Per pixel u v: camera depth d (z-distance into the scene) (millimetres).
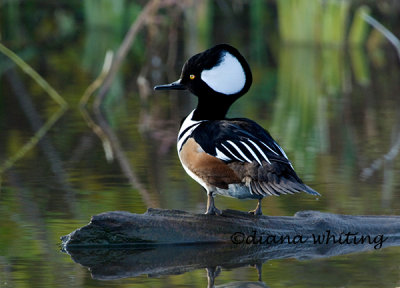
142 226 8070
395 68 24766
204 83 8516
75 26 31453
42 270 7246
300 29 29625
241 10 32531
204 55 8516
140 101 19047
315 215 8531
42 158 12656
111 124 15938
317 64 25469
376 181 10922
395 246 8164
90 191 10352
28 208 9453
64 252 7844
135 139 14367
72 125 15781
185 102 19062
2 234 8344
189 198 9938
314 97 19438
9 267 7316
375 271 7207
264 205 9609
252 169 7555
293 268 7363
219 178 7961
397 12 29656
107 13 29984
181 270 7316
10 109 17531
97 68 23844
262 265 7473
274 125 15625
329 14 29297
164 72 23531
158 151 13266
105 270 7277
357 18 29250
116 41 29188
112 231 8016
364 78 22719
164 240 8086
